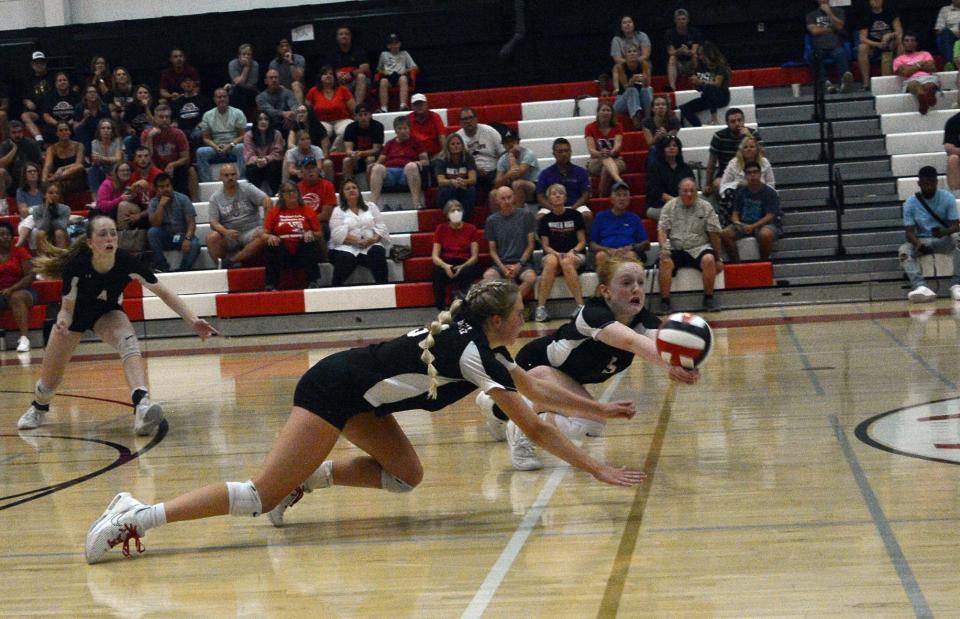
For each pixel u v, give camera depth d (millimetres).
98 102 14359
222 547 3645
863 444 4680
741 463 4473
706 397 6262
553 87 14859
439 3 15828
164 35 16062
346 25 15867
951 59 14211
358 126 13508
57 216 12461
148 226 12656
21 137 13984
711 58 13742
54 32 16141
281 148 13359
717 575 3018
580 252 11430
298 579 3225
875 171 13062
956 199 12109
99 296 6160
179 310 6262
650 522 3643
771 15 15508
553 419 4664
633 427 5477
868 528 3393
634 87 13641
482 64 16219
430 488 4379
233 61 15109
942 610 2641
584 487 4230
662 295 11344
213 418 6566
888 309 10633
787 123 13773
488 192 12875
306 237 11977
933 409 5410
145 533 3652
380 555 3436
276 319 12000
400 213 12758
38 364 10336
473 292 3611
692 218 11406
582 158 13234
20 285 11633
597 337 4305
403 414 6375
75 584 3281
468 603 2904
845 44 14703
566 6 15820
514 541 3510
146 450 5609
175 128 13359
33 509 4348
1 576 3400
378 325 11930
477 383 3531
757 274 11539
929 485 3889
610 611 2771
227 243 12445
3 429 6516
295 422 3572
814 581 2916
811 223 12531
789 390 6285
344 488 4465
